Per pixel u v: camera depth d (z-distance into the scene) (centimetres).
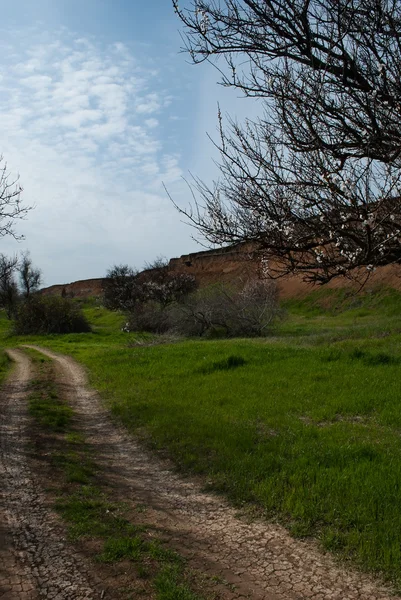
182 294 5100
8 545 481
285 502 556
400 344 1620
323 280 418
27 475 694
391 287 4303
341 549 458
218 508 580
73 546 477
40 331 4691
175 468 735
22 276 7088
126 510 575
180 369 1558
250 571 433
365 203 387
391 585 398
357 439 757
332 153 402
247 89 441
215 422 905
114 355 2195
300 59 407
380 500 519
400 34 369
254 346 1927
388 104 376
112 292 6053
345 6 373
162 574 421
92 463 762
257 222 427
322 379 1216
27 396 1383
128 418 1038
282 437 781
